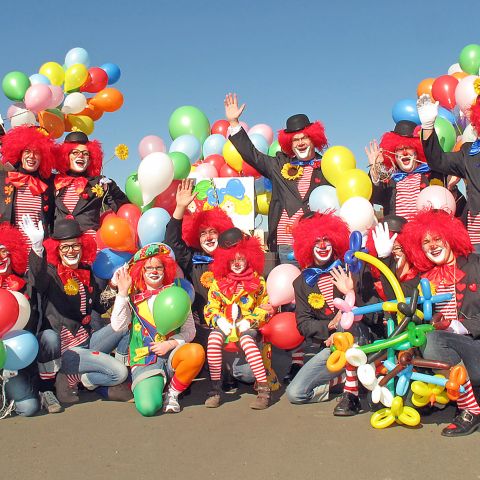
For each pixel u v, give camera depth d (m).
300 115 6.25
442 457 3.37
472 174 5.07
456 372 3.63
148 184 5.62
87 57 8.59
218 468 3.28
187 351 4.36
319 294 4.64
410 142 5.81
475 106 5.18
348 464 3.29
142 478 3.17
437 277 4.15
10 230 4.75
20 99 7.54
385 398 3.85
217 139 8.01
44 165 6.09
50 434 3.91
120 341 4.95
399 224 4.51
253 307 4.84
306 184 6.11
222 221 5.29
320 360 4.48
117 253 5.39
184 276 5.37
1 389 4.32
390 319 4.08
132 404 4.64
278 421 4.12
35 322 4.80
